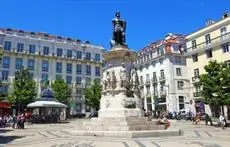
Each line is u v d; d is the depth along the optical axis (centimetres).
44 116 3158
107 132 1302
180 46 4872
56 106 2922
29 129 2102
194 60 4162
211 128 2122
